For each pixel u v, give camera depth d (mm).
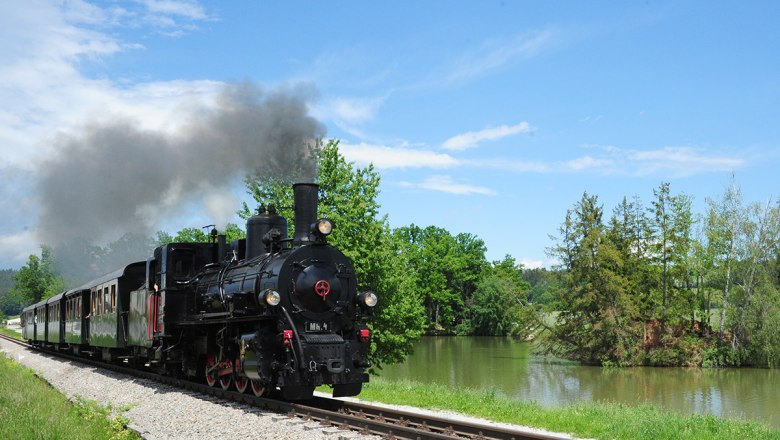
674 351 46438
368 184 29062
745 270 46750
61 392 17297
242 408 12211
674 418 12914
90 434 11125
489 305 91562
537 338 51969
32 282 87688
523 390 30000
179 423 11266
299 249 13023
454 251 98688
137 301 18906
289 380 11906
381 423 9555
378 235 28734
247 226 15062
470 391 18078
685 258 50250
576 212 49906
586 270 48812
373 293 13477
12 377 19969
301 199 13578
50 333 31391
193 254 17422
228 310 13859
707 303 51312
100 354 25250
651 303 51594
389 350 30688
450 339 88375
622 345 46500
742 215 47250
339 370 12180
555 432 11719
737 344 46625
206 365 15945
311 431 9594
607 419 12828
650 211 52000
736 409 26078
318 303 12914
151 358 17984
